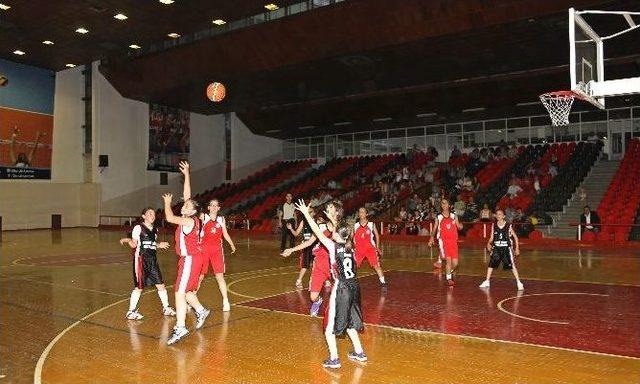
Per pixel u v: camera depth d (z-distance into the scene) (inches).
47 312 314.3
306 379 194.2
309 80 979.9
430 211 869.2
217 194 1309.1
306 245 288.0
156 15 738.2
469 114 1200.8
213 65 927.7
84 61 1002.7
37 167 1074.7
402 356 221.3
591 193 879.1
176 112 1288.1
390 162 1250.0
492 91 1032.8
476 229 806.5
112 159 1162.0
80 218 1146.0
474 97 1074.7
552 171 940.6
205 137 1374.3
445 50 795.4
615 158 1068.5
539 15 637.3
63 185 1126.4
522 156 1079.6
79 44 882.8
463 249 708.7
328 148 1473.9
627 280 422.3
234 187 1359.5
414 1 682.8
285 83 1004.6
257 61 882.8
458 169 1083.9
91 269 509.7
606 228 728.3
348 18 744.3
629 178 847.1
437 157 1242.6
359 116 1275.8
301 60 845.8
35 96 1064.8
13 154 1029.2
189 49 918.4
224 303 314.0
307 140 1510.8
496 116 1200.2
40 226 1088.8
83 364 214.7
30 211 1072.8
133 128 1200.2
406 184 1045.2
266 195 1246.9
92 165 1143.0
